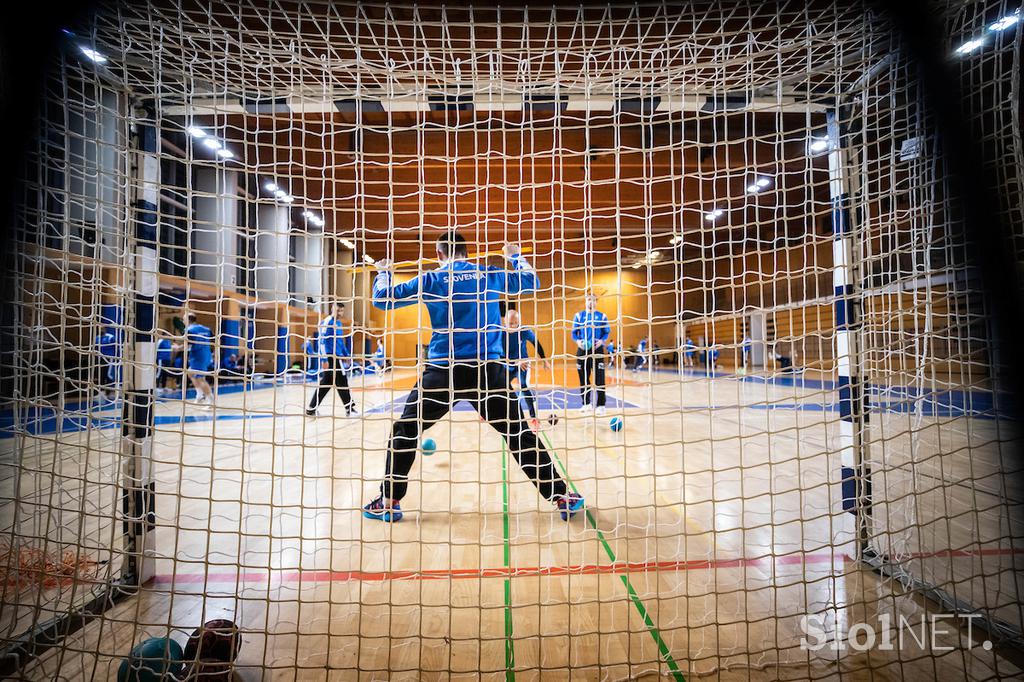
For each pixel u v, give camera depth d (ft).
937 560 5.85
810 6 5.11
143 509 5.36
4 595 4.07
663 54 5.65
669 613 4.90
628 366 59.00
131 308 5.44
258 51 5.27
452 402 5.39
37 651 4.26
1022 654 4.21
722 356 56.95
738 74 5.86
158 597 5.23
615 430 15.08
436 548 6.33
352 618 4.84
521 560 5.96
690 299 60.44
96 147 5.10
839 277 6.07
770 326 42.22
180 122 5.77
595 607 4.99
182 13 4.92
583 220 5.88
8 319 4.52
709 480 9.50
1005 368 3.43
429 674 4.04
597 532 6.65
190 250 5.26
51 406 4.59
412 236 23.90
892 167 5.48
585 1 5.32
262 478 10.07
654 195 21.15
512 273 6.72
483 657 4.25
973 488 4.55
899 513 7.15
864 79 5.56
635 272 45.09
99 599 4.98
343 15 5.36
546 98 5.92
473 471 10.39
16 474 4.41
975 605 4.85
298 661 4.21
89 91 5.20
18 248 4.57
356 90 5.63
